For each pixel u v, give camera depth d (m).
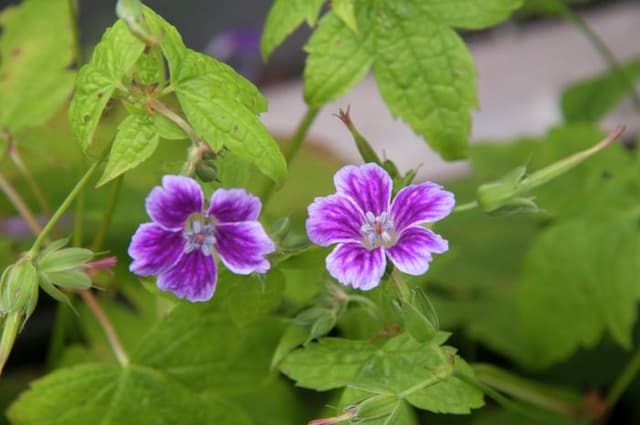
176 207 0.33
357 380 0.36
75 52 0.45
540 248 0.47
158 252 0.33
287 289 0.41
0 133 0.44
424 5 0.40
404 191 0.34
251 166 0.37
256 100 0.35
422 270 0.33
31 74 0.45
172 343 0.40
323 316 0.36
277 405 0.46
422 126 0.40
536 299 0.47
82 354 0.45
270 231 0.35
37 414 0.39
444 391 0.36
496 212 0.36
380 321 0.37
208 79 0.35
